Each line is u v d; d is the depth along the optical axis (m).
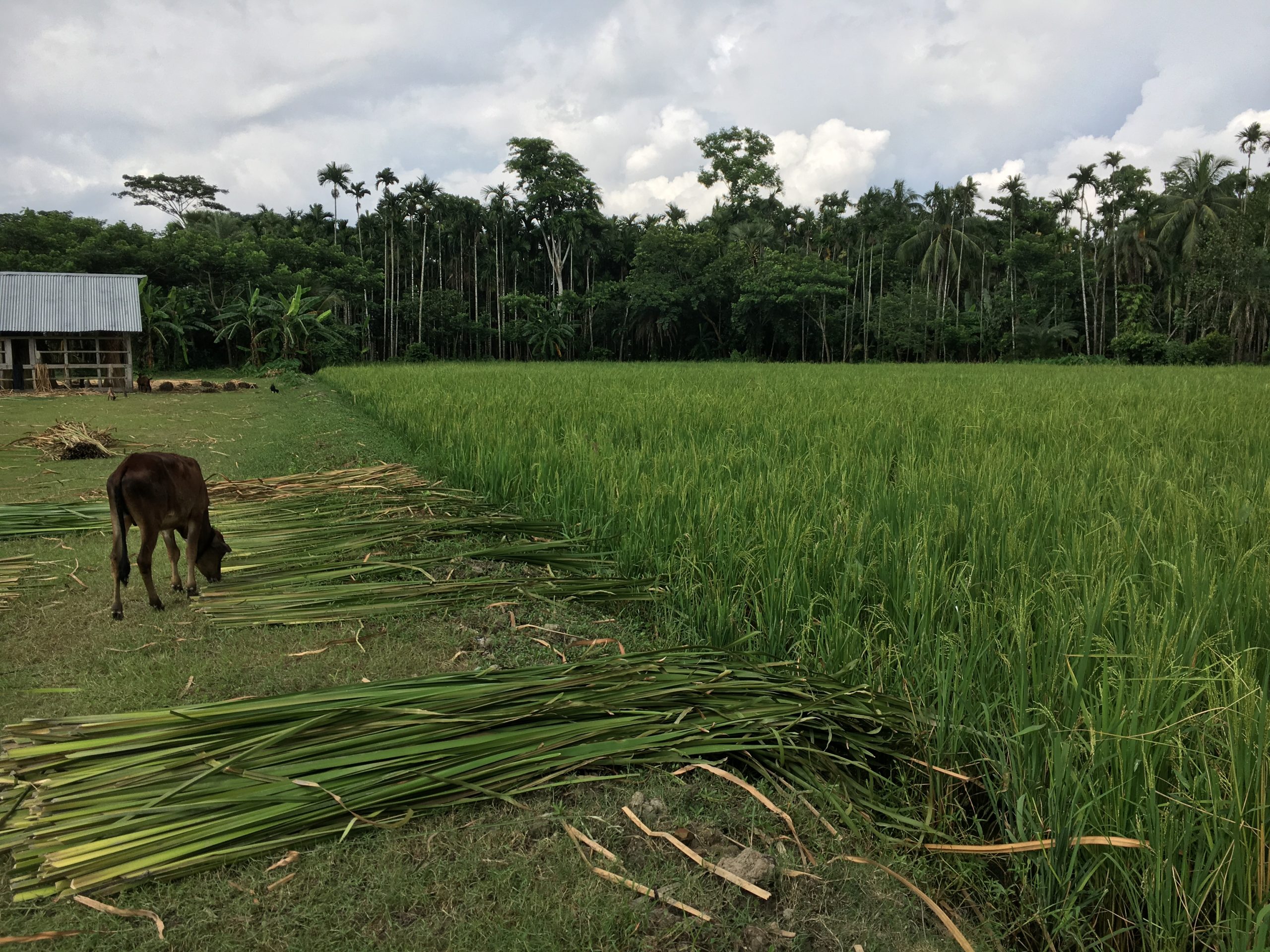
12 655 4.30
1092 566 4.23
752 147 67.44
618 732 3.32
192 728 3.11
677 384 20.61
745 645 4.66
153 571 5.84
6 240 48.62
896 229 61.62
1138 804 2.62
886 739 3.54
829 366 42.28
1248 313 49.25
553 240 66.12
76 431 11.12
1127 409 12.72
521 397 16.08
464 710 3.36
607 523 6.62
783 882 2.72
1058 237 57.53
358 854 2.72
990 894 2.79
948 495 6.05
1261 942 2.14
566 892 2.62
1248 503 4.88
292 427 14.30
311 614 4.88
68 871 2.48
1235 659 2.95
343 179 59.41
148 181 65.62
